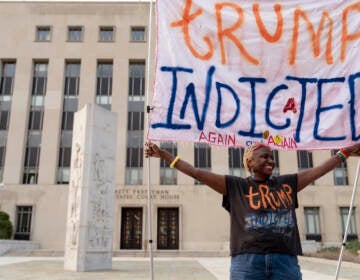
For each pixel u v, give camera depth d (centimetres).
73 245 1371
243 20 459
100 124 1493
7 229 2786
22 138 3142
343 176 3167
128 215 3028
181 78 438
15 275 1162
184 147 3139
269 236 283
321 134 426
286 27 457
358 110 429
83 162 1423
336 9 459
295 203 310
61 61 3341
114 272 1276
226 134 425
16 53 3347
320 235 3020
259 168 315
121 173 3075
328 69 443
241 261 285
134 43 3394
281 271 276
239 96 436
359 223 3014
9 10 3450
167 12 460
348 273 1282
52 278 1077
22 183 3081
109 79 3362
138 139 3212
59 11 3456
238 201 306
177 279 1062
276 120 430
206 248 2933
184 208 3016
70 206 1445
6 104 3281
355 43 448
